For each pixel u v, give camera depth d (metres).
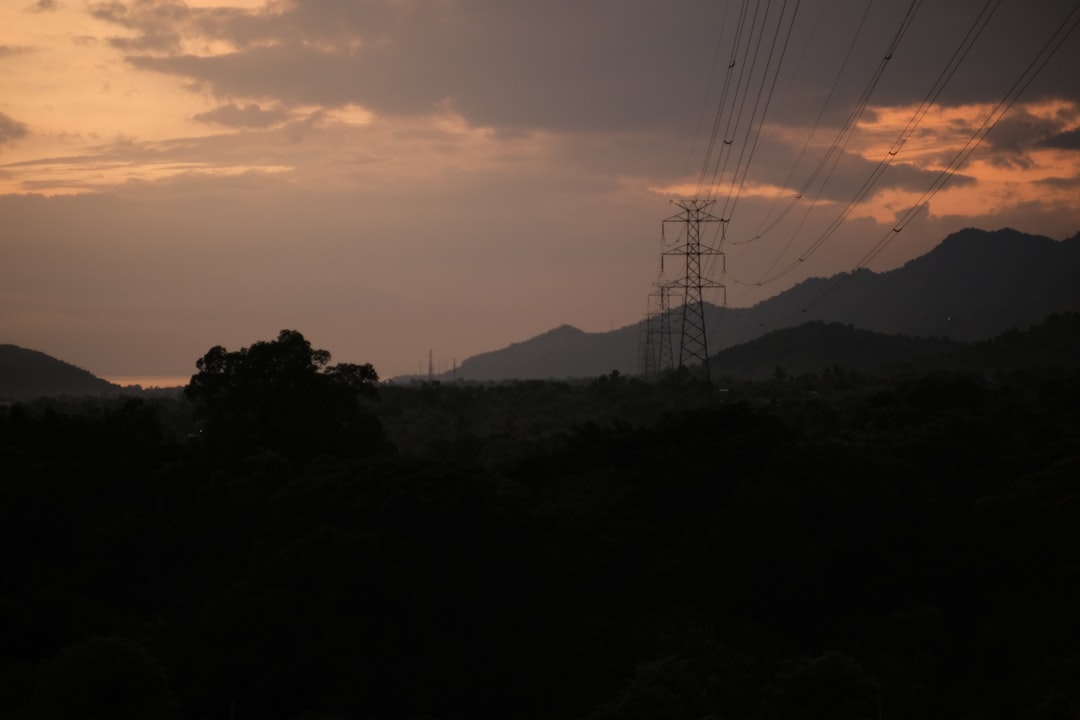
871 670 48.78
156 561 55.16
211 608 46.97
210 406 78.94
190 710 43.25
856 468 59.59
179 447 69.94
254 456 68.25
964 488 70.88
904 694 46.47
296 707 43.44
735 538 56.69
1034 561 55.56
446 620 46.66
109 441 64.62
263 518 58.19
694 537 60.09
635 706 40.81
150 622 48.66
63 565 51.66
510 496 54.91
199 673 43.81
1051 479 65.56
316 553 47.47
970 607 54.41
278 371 76.94
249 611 45.31
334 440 78.75
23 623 45.22
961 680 49.38
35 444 60.78
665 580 56.56
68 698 36.38
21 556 50.59
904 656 50.06
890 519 57.38
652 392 145.12
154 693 37.47
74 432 63.06
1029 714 43.59
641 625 52.97
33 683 40.16
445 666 45.16
